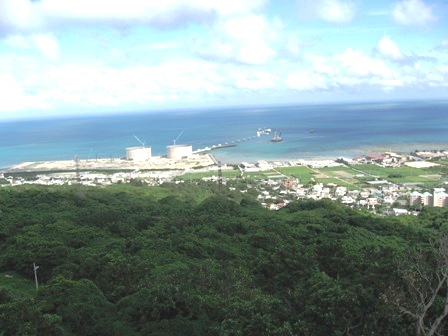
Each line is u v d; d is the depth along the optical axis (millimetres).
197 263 52094
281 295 35219
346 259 39562
